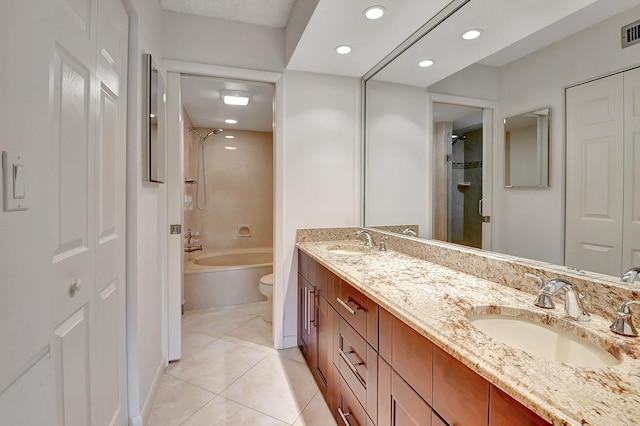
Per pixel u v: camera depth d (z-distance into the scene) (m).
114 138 1.30
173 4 2.03
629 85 0.90
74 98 0.97
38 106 0.68
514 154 1.28
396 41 1.89
